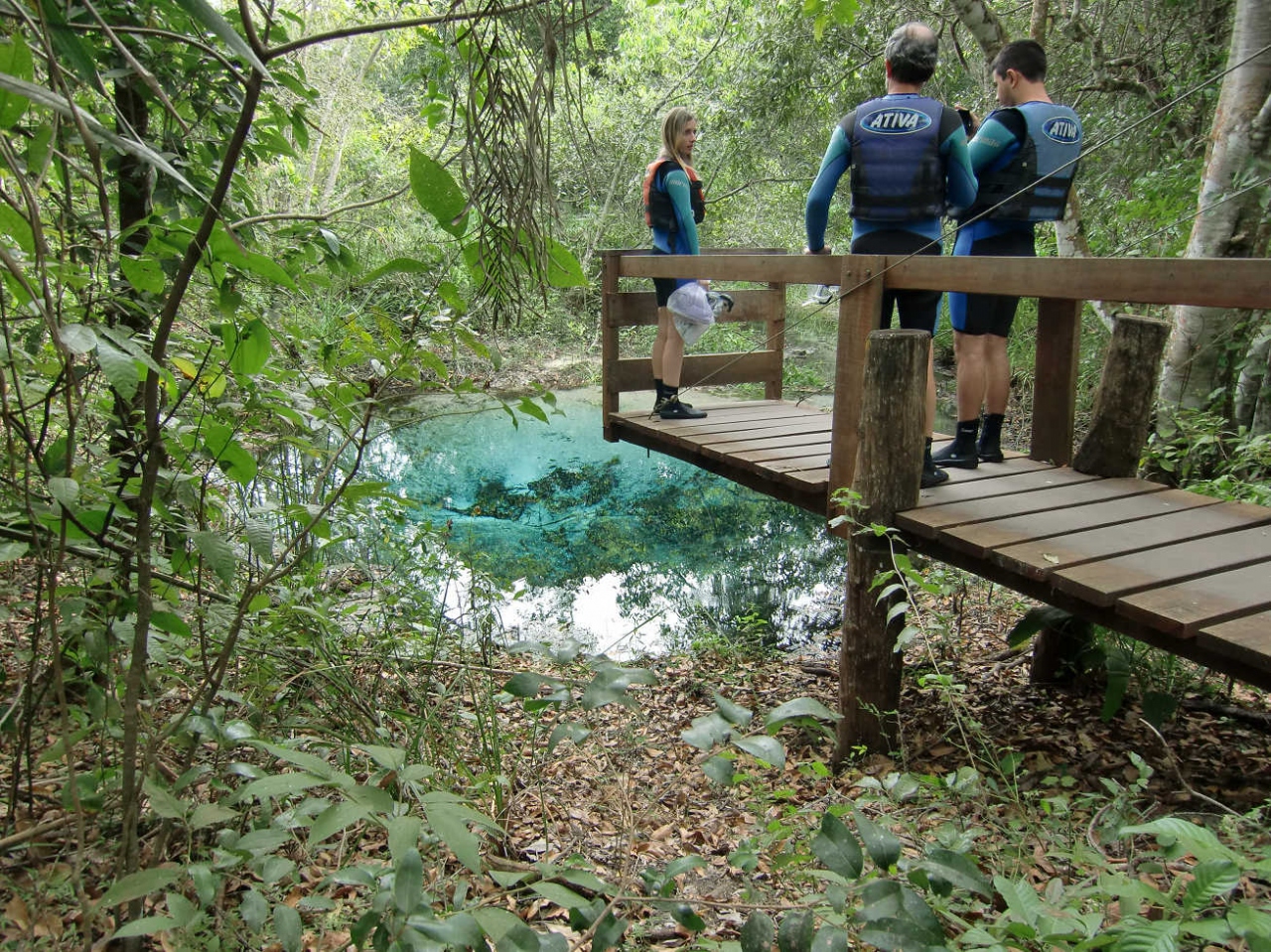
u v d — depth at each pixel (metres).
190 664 2.31
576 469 8.83
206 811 1.31
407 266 1.74
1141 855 2.04
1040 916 1.36
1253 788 3.06
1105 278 2.72
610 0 1.51
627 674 1.36
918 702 4.10
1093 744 3.52
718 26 11.24
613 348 5.49
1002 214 3.72
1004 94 3.79
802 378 11.59
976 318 3.94
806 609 5.89
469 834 1.08
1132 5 8.03
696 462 4.96
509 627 5.22
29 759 1.89
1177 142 7.36
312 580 3.11
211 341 1.93
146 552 1.45
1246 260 2.40
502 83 1.55
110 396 2.03
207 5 0.95
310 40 1.28
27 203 1.02
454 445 9.48
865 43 9.98
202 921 1.67
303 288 2.05
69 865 1.82
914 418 3.35
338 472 4.84
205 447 1.94
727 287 13.22
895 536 3.27
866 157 3.64
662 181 5.04
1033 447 4.26
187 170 2.51
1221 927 1.14
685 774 3.47
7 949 1.53
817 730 1.55
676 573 6.40
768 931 1.21
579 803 3.14
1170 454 4.96
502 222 1.61
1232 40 5.12
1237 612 2.54
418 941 1.02
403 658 3.74
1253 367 5.59
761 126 10.95
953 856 1.31
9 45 1.11
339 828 1.05
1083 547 3.04
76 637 1.65
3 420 1.34
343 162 12.84
